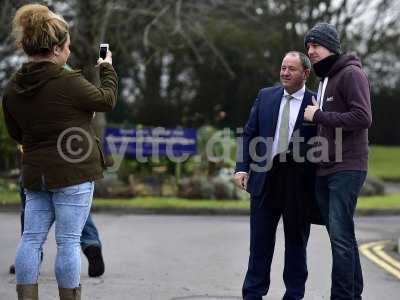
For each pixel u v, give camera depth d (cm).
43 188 542
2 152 2141
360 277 648
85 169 543
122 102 3297
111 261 952
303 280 693
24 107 541
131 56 2512
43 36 537
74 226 544
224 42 3144
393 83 4116
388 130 4244
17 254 551
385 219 1669
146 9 2025
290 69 666
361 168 626
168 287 792
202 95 3594
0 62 2131
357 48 3020
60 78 539
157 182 1970
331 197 630
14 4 1625
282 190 667
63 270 545
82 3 1850
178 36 2289
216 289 787
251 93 3534
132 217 1590
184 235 1245
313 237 1195
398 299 754
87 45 1839
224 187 1880
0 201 1783
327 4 2723
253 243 681
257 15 3056
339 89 628
